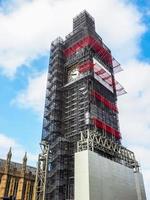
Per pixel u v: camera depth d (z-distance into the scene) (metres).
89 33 98.19
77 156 63.88
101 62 97.12
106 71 97.94
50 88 94.94
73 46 97.50
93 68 89.94
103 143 73.56
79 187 59.09
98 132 75.75
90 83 85.62
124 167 74.12
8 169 90.38
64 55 100.50
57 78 92.31
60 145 73.81
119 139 85.69
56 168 70.31
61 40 105.31
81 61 92.12
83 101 82.12
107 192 62.03
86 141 68.12
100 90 90.19
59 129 81.75
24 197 89.56
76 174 61.44
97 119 78.56
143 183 78.75
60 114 85.62
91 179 59.06
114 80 100.69
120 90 99.50
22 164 96.69
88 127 74.88
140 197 73.31
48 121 87.25
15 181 90.75
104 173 64.25
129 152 83.75
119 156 78.44
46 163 73.62
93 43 94.94
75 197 58.62
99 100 86.31
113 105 92.12
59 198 65.38
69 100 87.31
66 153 73.50
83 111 79.88
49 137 81.56
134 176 76.88
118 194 65.38
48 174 73.75
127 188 70.12
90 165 60.94
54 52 102.69
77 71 91.25
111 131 82.69
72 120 81.44
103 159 66.62
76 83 88.56
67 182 68.94
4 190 85.25
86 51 92.50
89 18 106.38
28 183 93.25
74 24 107.31
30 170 105.62
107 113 87.06
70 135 78.19
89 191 56.84
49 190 70.50
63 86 91.00
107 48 105.00
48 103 92.25
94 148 70.19
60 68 95.75
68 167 71.62
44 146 79.31
